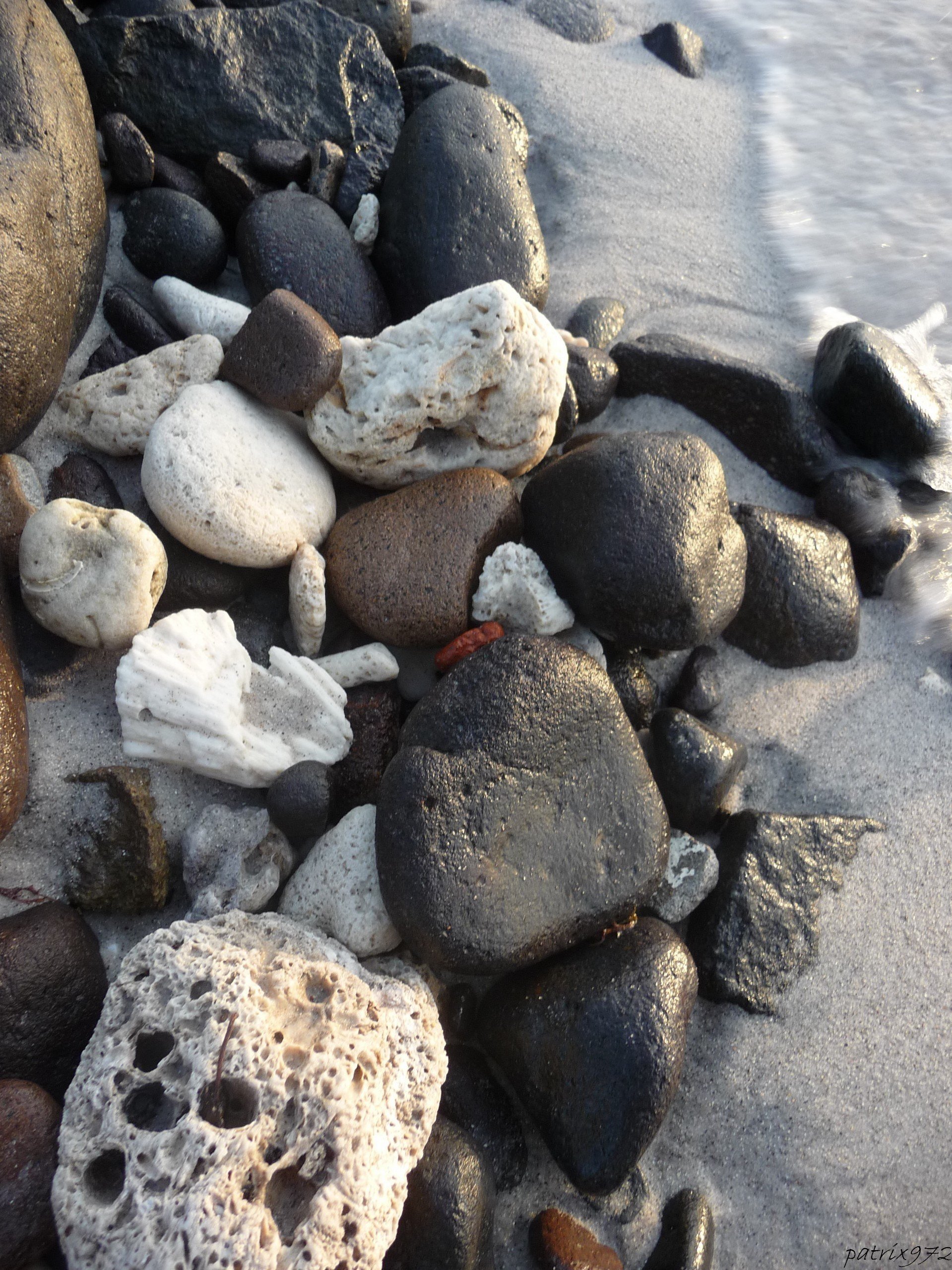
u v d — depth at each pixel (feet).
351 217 1.92
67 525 1.39
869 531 1.83
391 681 1.56
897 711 1.75
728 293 2.14
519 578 1.55
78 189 1.57
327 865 1.37
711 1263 1.34
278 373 1.54
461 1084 1.36
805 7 2.81
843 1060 1.45
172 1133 1.06
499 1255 1.31
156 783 1.42
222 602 1.57
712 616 1.57
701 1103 1.43
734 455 1.98
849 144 2.47
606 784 1.41
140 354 1.71
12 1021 1.22
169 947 1.21
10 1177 1.09
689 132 2.39
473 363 1.55
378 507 1.58
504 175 1.87
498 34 2.49
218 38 1.93
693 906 1.50
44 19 1.58
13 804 1.30
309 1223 1.03
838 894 1.55
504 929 1.29
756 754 1.70
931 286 2.21
